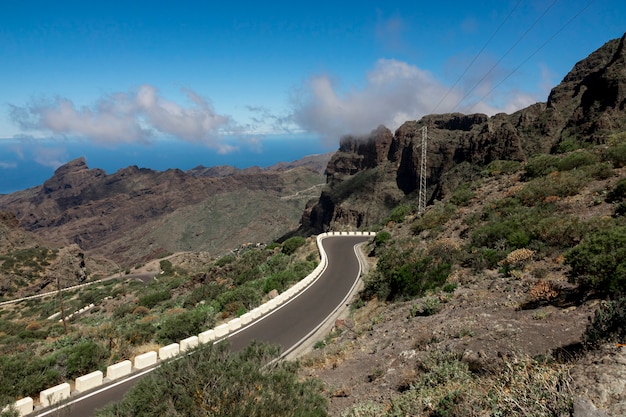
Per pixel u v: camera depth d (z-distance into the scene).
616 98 87.19
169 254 147.25
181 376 7.10
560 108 113.12
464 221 31.75
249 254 59.47
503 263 18.72
